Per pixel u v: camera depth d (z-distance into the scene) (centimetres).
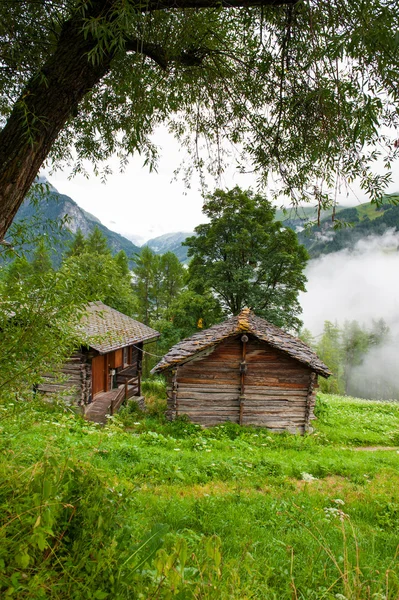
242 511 491
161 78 375
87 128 421
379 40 209
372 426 1530
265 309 2386
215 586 178
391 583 258
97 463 593
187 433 1156
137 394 1959
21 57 320
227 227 2505
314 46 250
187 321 2519
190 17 304
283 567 329
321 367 1252
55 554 151
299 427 1281
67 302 237
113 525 189
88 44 235
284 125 354
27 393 246
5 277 238
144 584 173
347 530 453
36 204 310
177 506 465
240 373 1277
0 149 212
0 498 161
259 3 267
